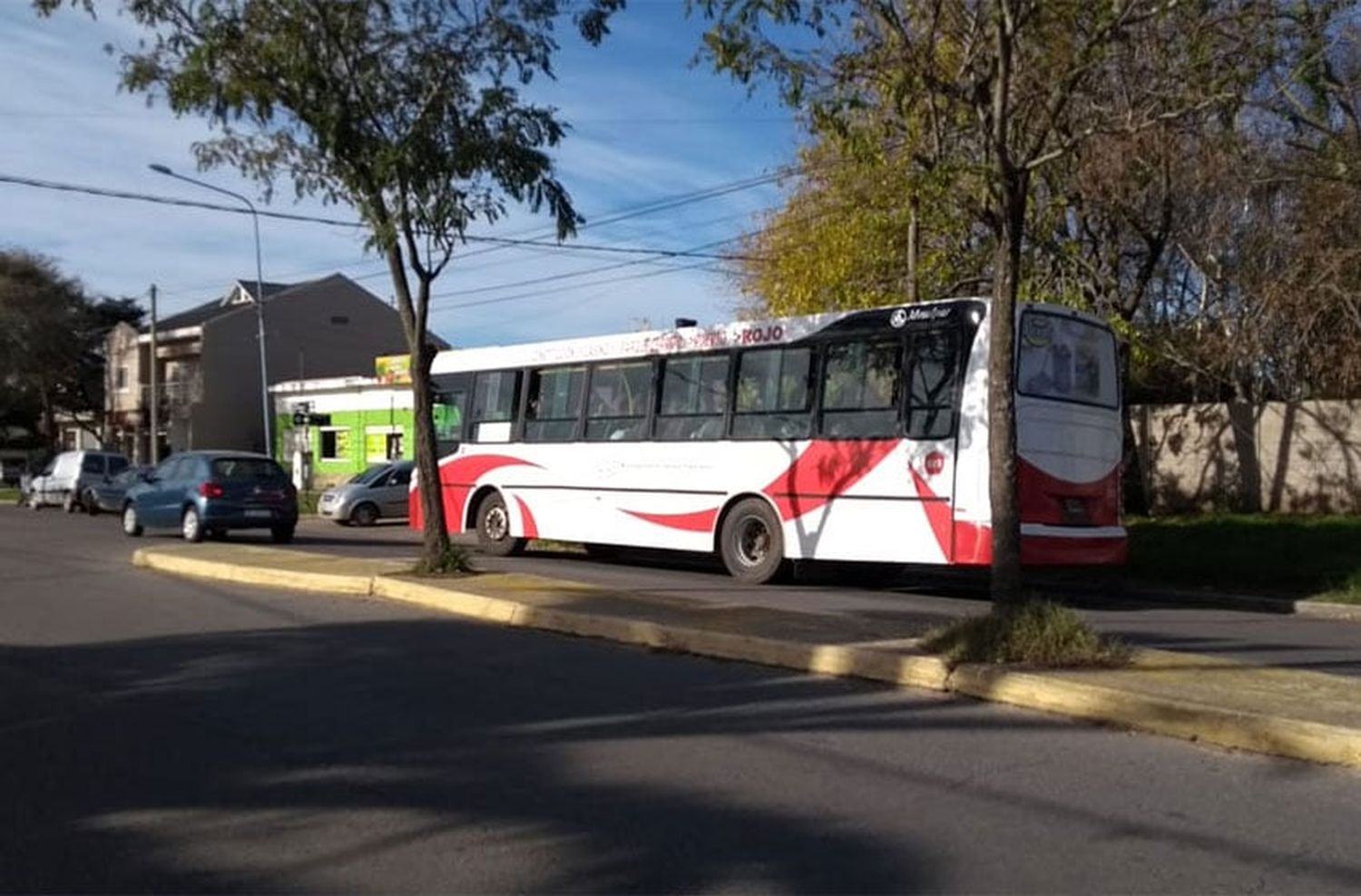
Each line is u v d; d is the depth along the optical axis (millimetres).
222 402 56750
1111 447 15141
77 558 19766
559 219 13828
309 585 14555
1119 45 11055
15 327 57469
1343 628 13594
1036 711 8062
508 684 9102
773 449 16203
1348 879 5145
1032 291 21562
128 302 65625
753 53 9758
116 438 62594
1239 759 6941
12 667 9938
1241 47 9812
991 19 9609
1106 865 5301
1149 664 8742
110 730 7832
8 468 67875
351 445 48125
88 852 5605
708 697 8602
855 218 21672
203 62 12789
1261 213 20875
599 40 13688
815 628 10422
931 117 11133
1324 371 21609
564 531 19094
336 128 12992
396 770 6879
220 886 5176
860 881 5137
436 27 13375
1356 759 6684
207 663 10023
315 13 12914
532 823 5934
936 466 14414
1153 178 18188
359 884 5176
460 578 14172
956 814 5992
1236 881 5113
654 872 5266
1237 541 19453
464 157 13117
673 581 16328
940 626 9812
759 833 5754
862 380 15336
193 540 23391
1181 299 25125
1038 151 9609
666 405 17734
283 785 6617
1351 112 18344
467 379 21000
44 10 12625
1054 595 17469
